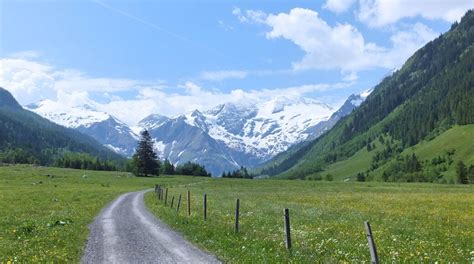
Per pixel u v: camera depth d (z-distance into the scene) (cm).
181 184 14712
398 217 3522
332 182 16712
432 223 3084
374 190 10062
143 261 1759
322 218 3409
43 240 2188
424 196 6900
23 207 4412
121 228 2912
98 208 4697
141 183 14675
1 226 2808
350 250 1784
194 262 1712
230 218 3222
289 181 17462
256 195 7581
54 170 19475
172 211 3984
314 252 1730
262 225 2766
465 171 19338
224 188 11481
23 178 14050
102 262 1756
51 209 4269
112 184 13562
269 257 1659
